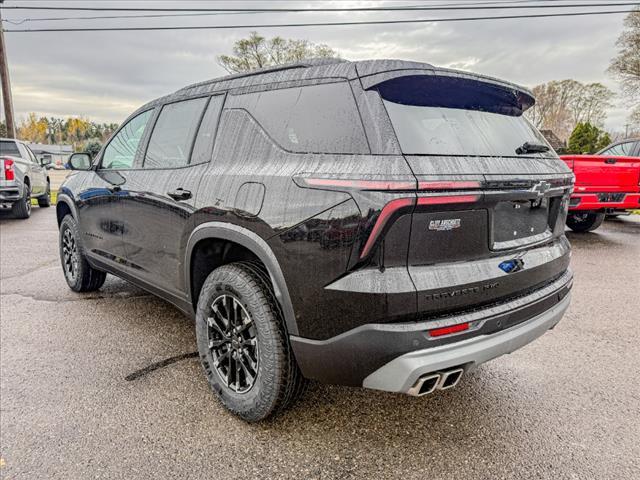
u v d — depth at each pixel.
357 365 1.83
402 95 1.94
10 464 1.98
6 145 9.97
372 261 1.73
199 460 2.03
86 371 2.83
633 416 2.38
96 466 1.98
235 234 2.21
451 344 1.81
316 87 2.10
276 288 2.03
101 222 3.67
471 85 2.14
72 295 4.34
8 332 3.42
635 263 5.69
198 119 2.76
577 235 7.67
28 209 9.71
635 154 8.48
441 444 2.15
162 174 2.90
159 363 2.95
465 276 1.84
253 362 2.26
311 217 1.86
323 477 1.93
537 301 2.16
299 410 2.43
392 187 1.67
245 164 2.29
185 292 2.74
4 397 2.51
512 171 2.01
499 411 2.43
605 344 3.30
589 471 1.96
